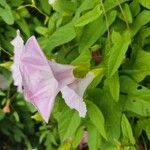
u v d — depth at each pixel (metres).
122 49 0.18
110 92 0.19
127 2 0.20
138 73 0.19
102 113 0.20
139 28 0.19
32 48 0.17
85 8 0.19
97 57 0.20
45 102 0.17
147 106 0.19
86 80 0.19
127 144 0.20
